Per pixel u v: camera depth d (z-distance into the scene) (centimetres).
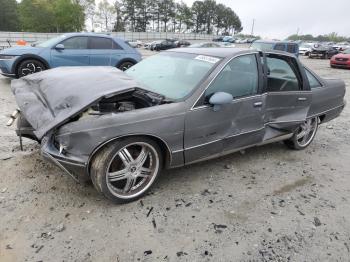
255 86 366
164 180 349
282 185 362
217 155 359
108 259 235
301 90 422
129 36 5872
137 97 307
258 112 371
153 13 9225
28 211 280
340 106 511
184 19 9681
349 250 263
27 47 820
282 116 404
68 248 242
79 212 284
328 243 270
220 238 265
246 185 354
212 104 321
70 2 6475
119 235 260
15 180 326
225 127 344
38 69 814
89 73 332
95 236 256
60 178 334
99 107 296
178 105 305
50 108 280
